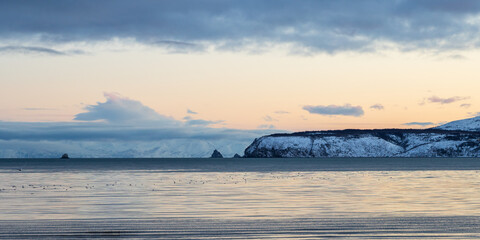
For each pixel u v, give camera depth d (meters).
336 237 23.62
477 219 28.84
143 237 24.00
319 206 36.41
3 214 32.59
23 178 85.06
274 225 27.17
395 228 25.89
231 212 33.12
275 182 69.44
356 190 52.38
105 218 30.52
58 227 27.00
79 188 57.66
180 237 23.94
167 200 41.78
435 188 54.78
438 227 26.06
